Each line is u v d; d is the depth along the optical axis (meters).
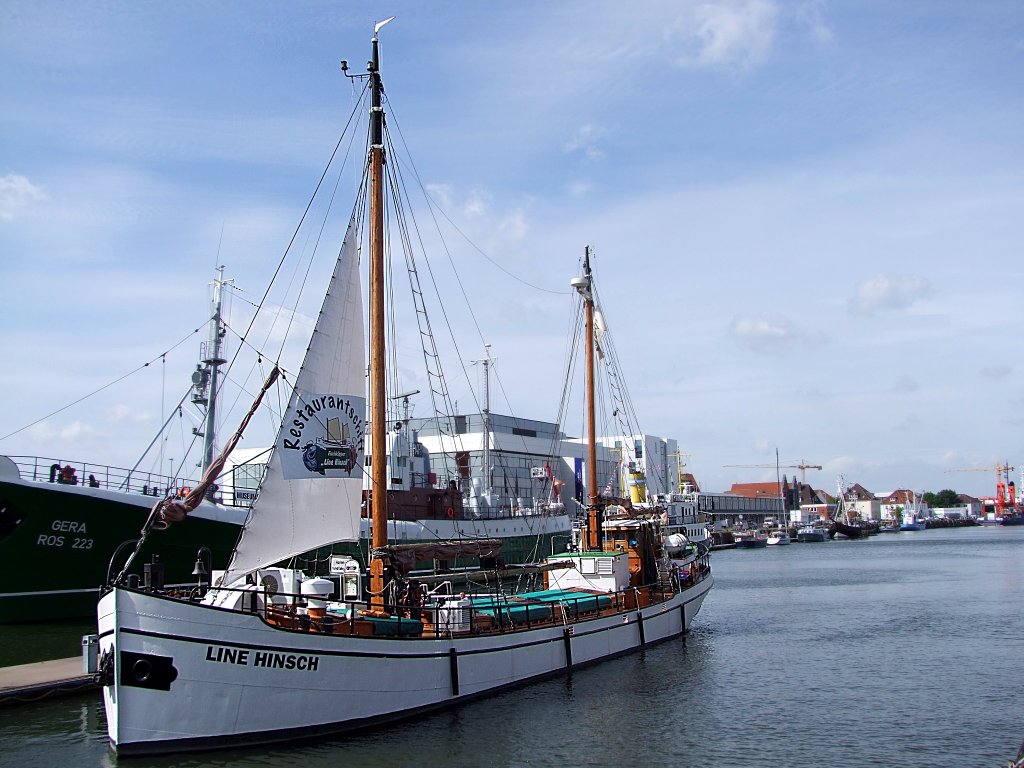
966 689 31.06
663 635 40.28
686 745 23.78
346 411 26.12
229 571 23.55
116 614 19.83
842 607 58.81
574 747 23.33
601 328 47.66
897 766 22.06
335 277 25.98
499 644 28.22
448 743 23.08
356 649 23.03
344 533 25.80
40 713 25.92
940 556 119.31
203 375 50.66
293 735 21.83
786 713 27.36
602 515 42.41
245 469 74.44
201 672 20.39
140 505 41.66
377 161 28.42
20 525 38.44
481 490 86.44
